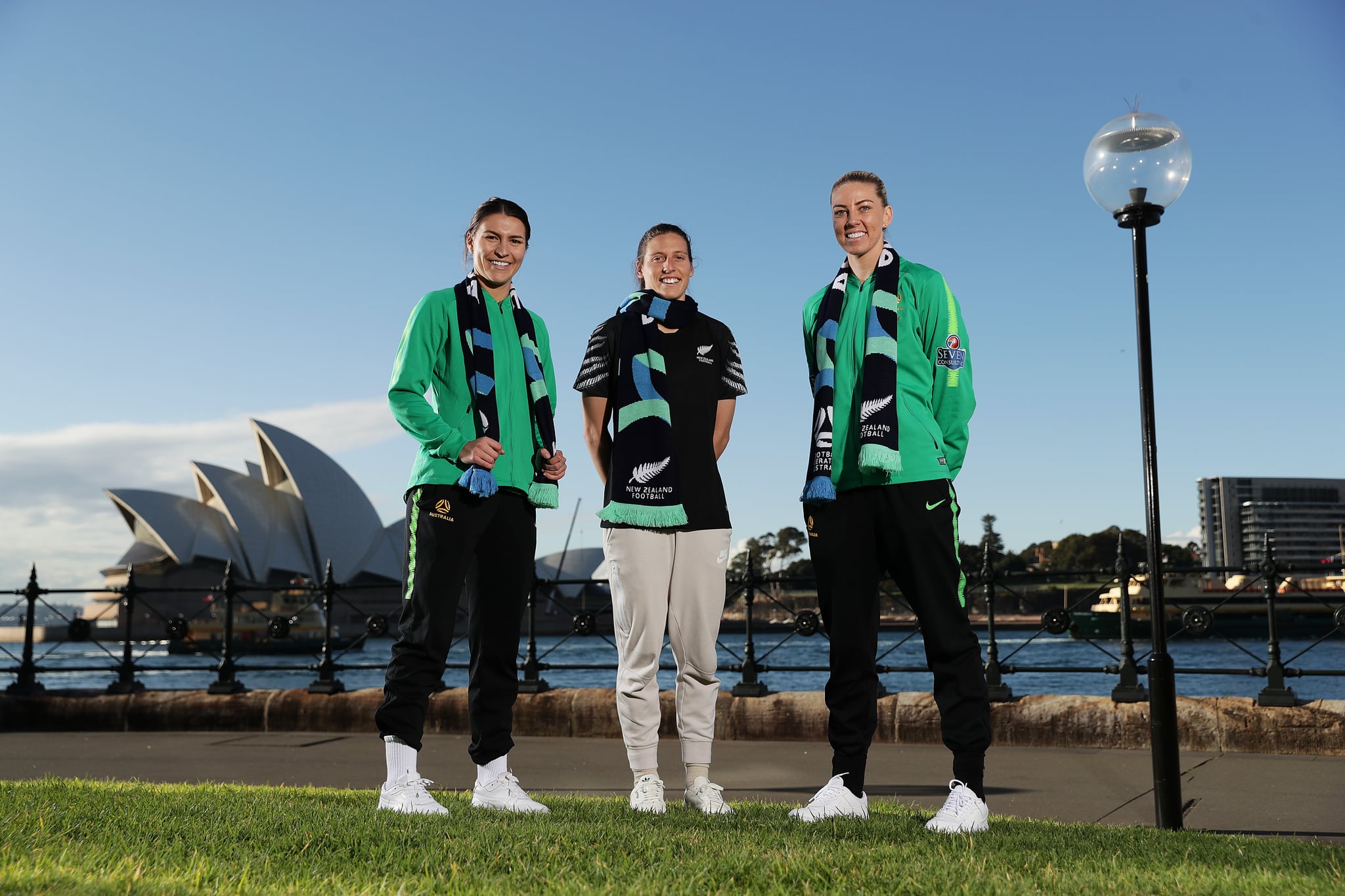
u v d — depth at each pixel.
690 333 2.92
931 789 3.74
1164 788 2.71
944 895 1.71
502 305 2.95
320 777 4.16
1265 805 3.22
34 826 2.24
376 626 6.13
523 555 2.80
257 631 57.16
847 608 2.66
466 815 2.52
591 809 2.76
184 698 6.04
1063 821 3.07
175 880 1.74
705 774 2.81
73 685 30.53
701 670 2.81
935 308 2.66
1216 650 28.81
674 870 1.86
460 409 2.78
